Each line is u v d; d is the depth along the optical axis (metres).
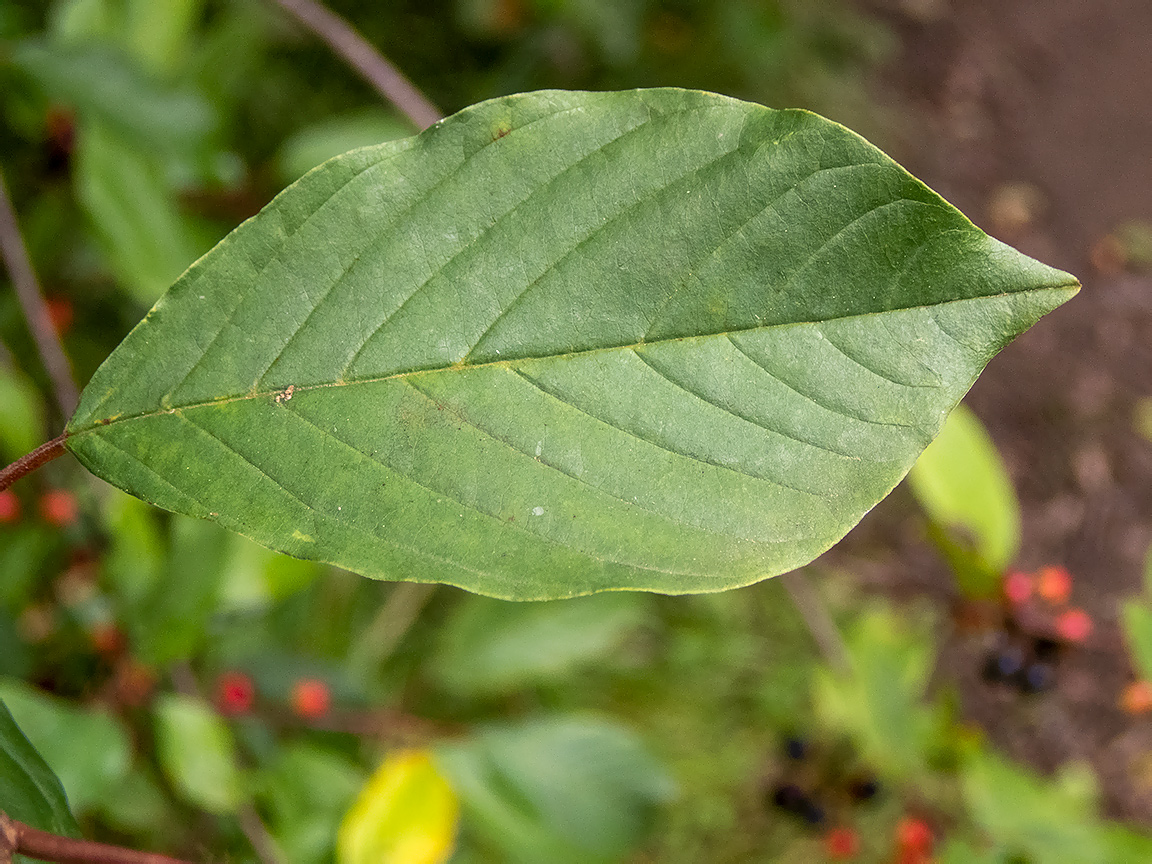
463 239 0.21
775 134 0.20
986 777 0.42
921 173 0.99
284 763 0.38
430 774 0.36
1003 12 1.12
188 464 0.20
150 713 0.37
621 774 0.42
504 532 0.20
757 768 0.59
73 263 0.43
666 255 0.21
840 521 0.20
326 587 0.49
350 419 0.20
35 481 0.38
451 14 0.61
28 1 0.42
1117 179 1.08
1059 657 0.41
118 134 0.37
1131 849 0.40
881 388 0.20
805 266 0.20
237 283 0.20
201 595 0.35
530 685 0.54
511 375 0.21
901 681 0.44
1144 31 1.17
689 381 0.21
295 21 0.51
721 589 0.20
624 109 0.21
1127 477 0.94
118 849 0.18
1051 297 0.20
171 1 0.41
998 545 0.39
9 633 0.36
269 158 0.52
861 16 0.97
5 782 0.21
